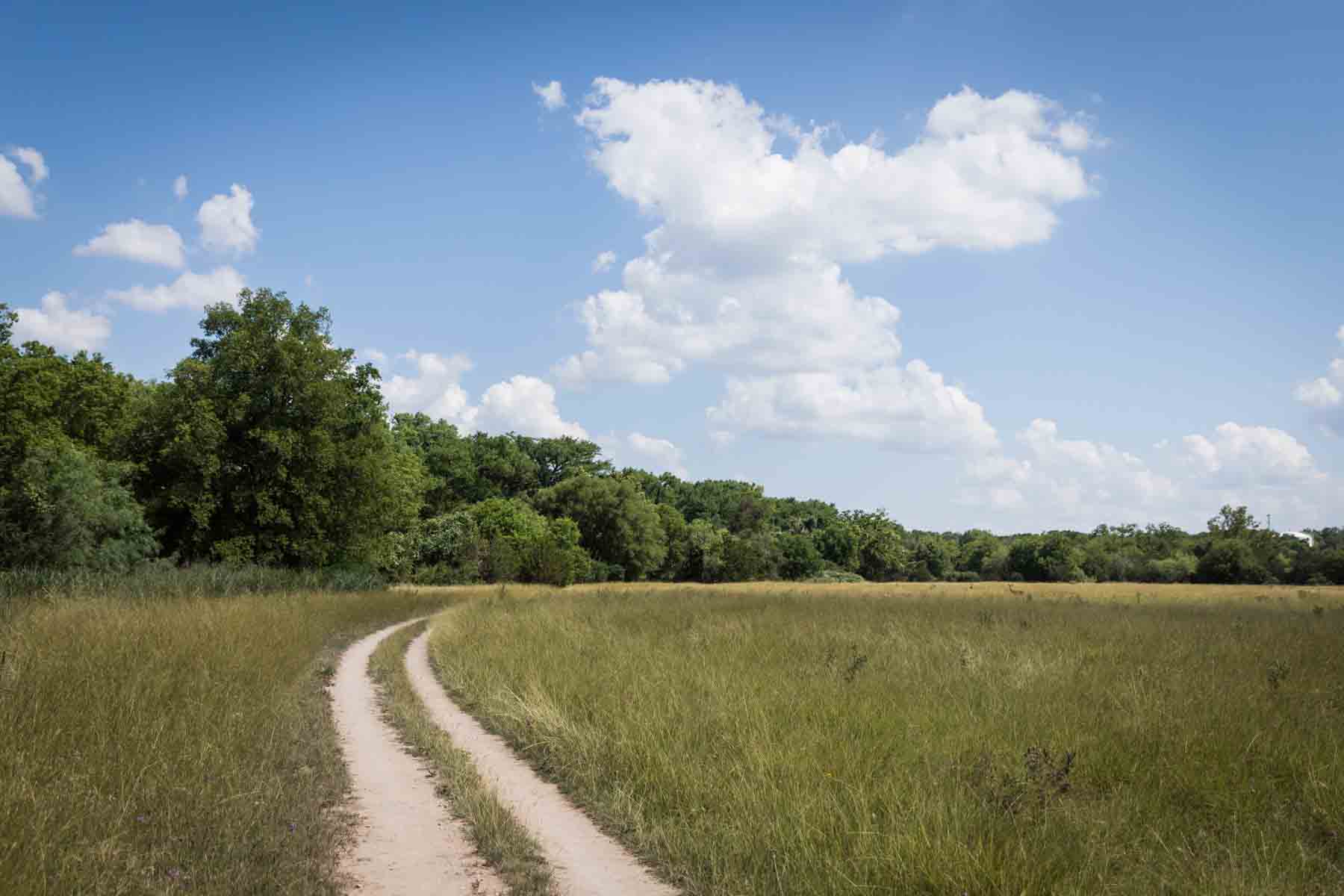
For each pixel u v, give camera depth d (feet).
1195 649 49.34
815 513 565.94
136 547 105.29
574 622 64.85
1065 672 39.93
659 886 17.89
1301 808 21.52
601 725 29.30
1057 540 393.91
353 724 33.58
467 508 280.31
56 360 129.49
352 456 130.00
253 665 38.63
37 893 14.78
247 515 121.08
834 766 23.49
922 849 17.28
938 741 26.71
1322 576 312.29
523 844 20.02
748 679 36.88
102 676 29.94
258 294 125.70
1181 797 22.38
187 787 21.17
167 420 118.42
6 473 100.12
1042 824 19.45
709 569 357.00
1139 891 16.46
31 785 19.13
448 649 54.60
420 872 18.37
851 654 45.44
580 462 399.65
